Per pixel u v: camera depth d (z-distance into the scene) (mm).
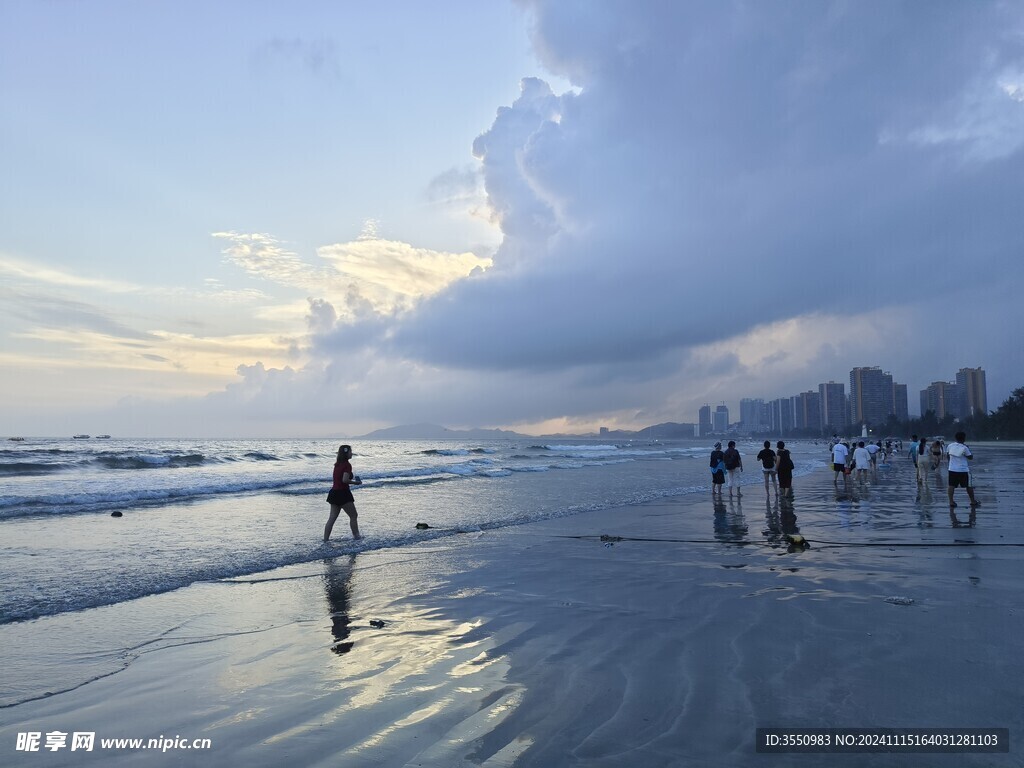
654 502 17297
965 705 3617
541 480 26766
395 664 4594
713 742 3199
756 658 4484
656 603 6277
